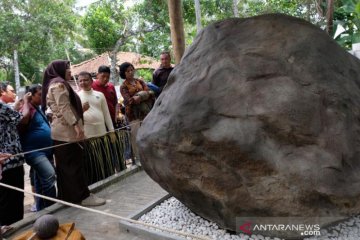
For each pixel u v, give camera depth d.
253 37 2.96
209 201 2.81
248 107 2.62
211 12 11.75
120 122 5.79
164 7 10.63
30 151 3.84
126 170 5.27
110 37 12.68
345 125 2.55
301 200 2.43
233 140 2.55
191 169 2.77
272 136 2.53
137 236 3.28
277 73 2.71
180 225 3.20
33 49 15.23
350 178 2.40
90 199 4.23
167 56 5.77
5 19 14.13
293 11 10.30
